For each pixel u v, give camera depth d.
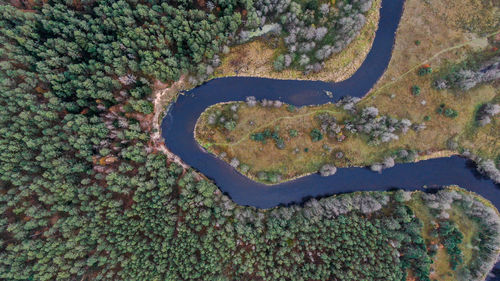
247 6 65.69
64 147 61.50
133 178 64.06
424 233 70.06
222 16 67.94
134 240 61.16
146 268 60.16
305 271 62.75
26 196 59.06
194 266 61.81
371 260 63.12
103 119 65.69
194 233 64.81
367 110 70.94
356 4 69.50
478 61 71.19
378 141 71.81
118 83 65.38
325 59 73.19
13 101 59.16
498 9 70.56
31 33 60.38
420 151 73.38
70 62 63.25
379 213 70.56
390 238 66.56
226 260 64.38
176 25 63.94
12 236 57.53
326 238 65.62
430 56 72.38
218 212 67.50
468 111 71.50
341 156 73.12
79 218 60.03
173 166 70.88
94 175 63.94
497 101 70.50
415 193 73.12
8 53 58.78
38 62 59.59
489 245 67.06
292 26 68.88
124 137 66.94
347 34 69.56
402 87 73.12
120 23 62.94
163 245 61.22
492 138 71.12
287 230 67.31
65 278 58.25
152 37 63.59
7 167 57.34
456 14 72.00
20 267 56.09
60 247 58.00
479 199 72.12
